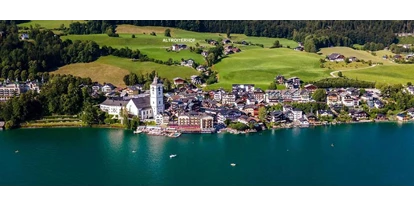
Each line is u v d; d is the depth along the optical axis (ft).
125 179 629.51
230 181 620.49
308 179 628.69
